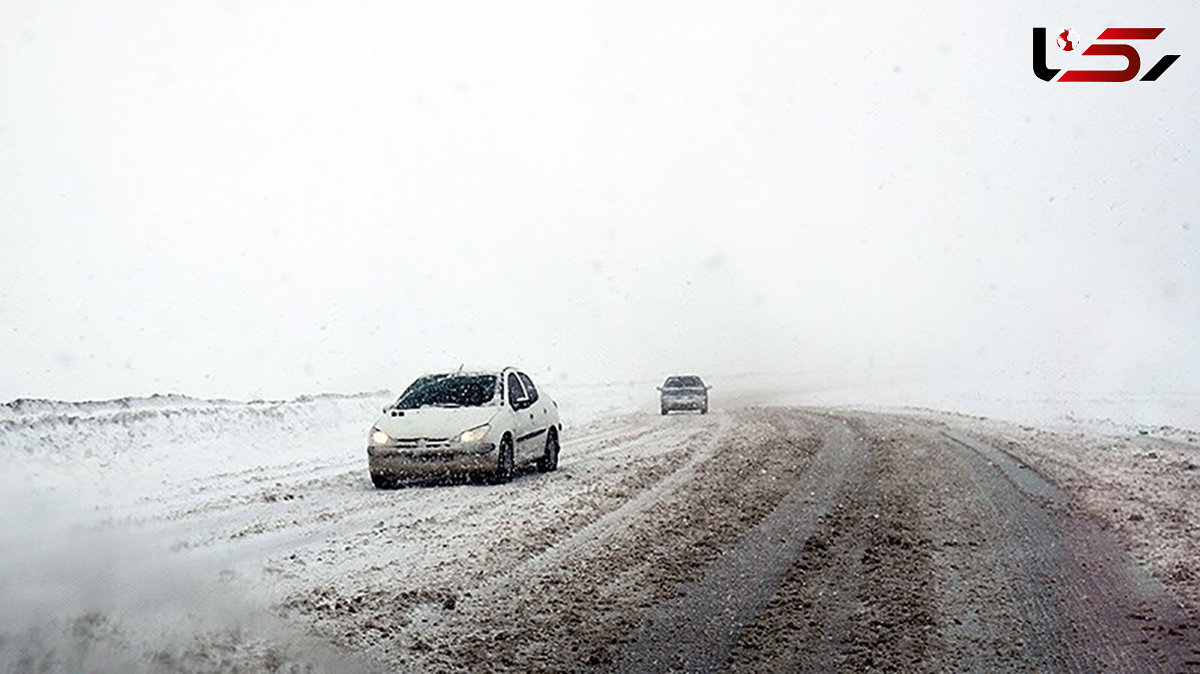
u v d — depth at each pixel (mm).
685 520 11594
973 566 9023
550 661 6418
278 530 11008
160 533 10336
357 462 19266
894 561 9250
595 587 8328
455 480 15484
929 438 21953
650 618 7406
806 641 6840
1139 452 18094
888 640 6832
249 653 5922
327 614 7289
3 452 15414
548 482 15500
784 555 9578
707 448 20906
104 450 17703
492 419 15266
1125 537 10219
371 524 11461
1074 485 13977
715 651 6637
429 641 6766
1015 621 7262
